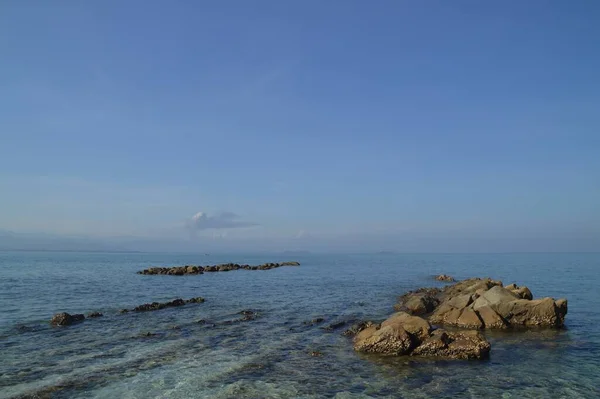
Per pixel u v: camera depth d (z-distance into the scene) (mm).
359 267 116875
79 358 19156
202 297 42562
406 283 62531
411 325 21531
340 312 33469
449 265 129750
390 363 19062
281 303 38719
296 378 16953
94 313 30156
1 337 23188
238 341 23078
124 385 15680
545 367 18719
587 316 31609
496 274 81688
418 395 15336
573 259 186375
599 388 16172
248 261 185125
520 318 28047
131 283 58719
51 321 27156
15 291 44875
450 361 19438
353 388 15938
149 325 27109
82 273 77688
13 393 14617
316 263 151125
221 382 16312
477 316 27734
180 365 18359
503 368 18516
